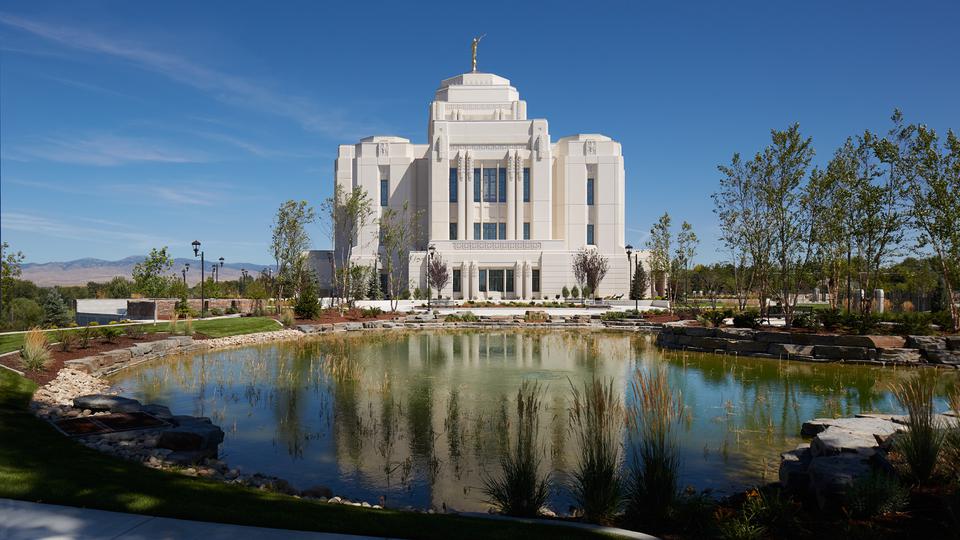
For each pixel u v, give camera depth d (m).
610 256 73.94
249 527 6.88
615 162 81.25
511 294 73.94
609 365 24.28
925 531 6.95
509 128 81.06
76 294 83.31
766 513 7.51
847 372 22.69
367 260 73.88
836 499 7.90
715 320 33.25
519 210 79.31
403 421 14.50
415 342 33.75
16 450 9.70
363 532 6.84
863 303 30.47
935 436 8.66
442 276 68.94
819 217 30.39
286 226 56.38
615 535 7.02
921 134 26.34
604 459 8.43
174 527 6.80
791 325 30.27
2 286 43.12
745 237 33.44
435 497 9.70
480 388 18.84
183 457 10.49
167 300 42.16
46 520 6.92
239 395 17.66
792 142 30.52
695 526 7.66
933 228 26.38
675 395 17.98
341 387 18.95
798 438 13.20
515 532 7.00
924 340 24.59
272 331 36.91
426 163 83.81
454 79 90.50
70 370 19.20
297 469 11.02
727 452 12.14
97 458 9.63
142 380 20.09
